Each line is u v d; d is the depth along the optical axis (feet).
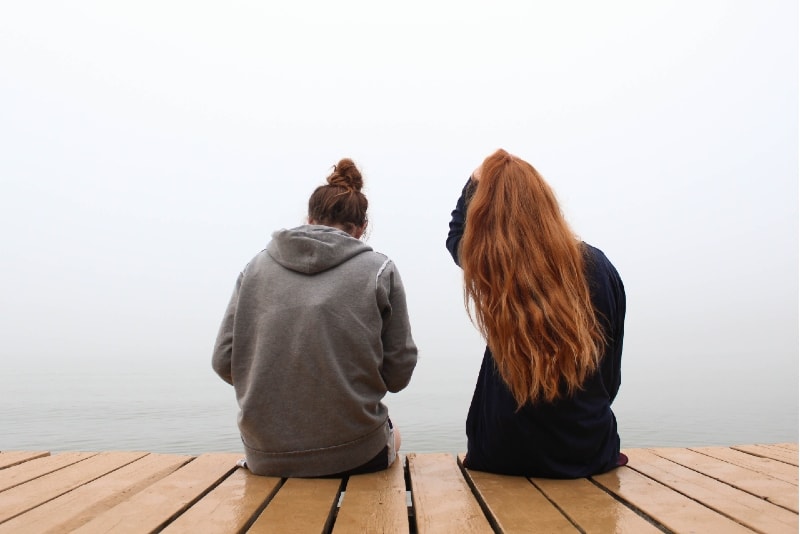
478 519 5.69
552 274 6.68
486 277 6.88
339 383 6.99
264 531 5.24
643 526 5.39
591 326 6.82
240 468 7.86
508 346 6.65
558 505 6.04
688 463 8.07
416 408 68.08
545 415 6.94
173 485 7.01
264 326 7.18
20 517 5.84
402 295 7.60
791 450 9.00
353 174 8.21
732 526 5.39
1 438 40.37
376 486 6.86
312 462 7.13
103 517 5.76
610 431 7.43
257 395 7.07
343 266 7.31
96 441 38.78
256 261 7.64
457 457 8.54
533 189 6.93
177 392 94.79
